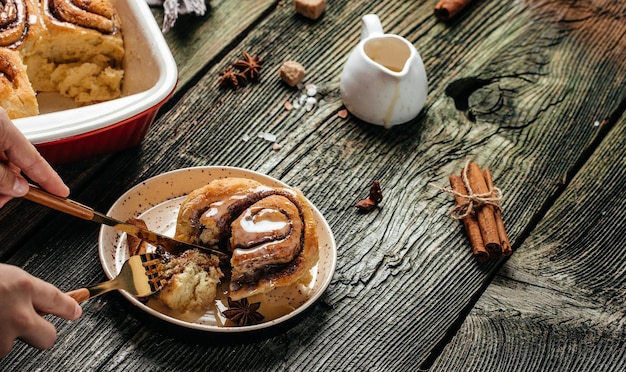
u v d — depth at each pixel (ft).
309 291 3.41
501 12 4.40
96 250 3.50
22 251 3.48
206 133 3.87
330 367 3.35
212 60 4.09
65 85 3.86
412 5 4.38
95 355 3.29
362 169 3.83
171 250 3.38
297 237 3.31
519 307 3.52
